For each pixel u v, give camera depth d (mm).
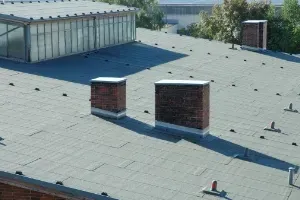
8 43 37688
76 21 41031
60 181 19500
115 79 27219
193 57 44438
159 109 26297
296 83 40188
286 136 27953
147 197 19516
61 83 32469
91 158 22219
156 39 49406
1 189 19531
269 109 32656
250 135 27422
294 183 21938
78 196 19062
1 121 25156
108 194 19344
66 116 26766
